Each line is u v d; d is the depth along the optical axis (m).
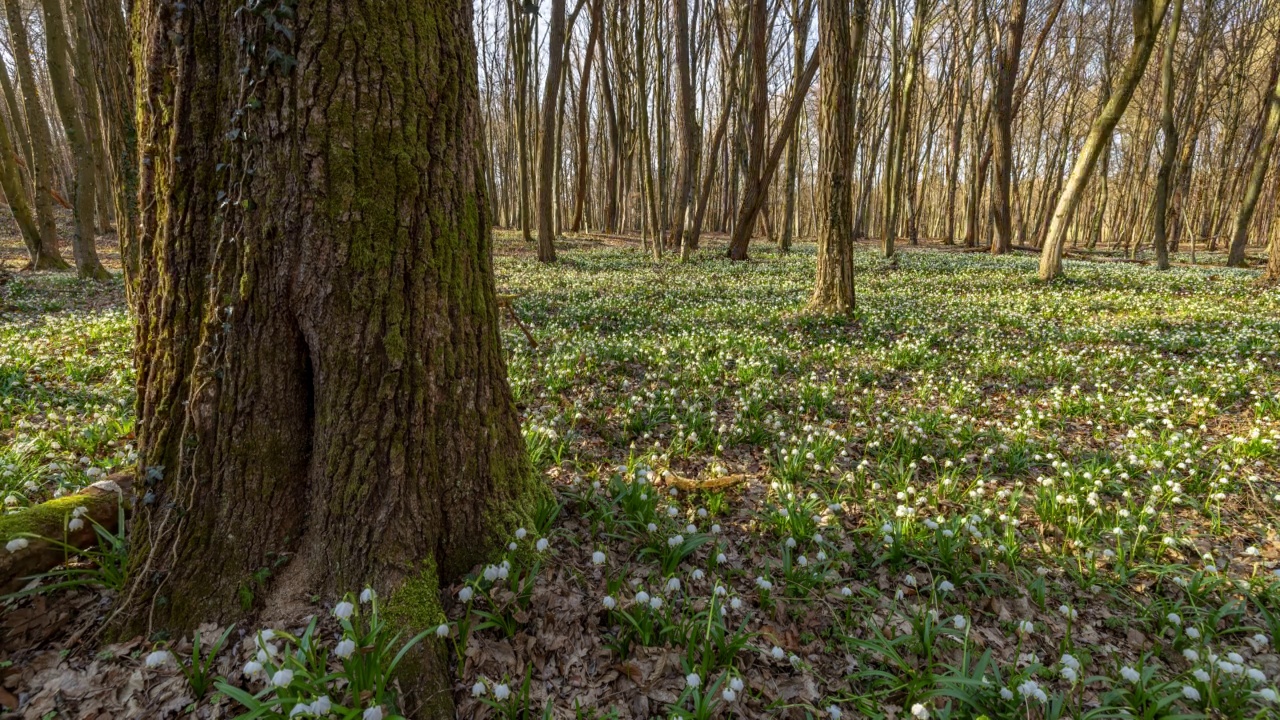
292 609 2.90
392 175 2.80
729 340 9.81
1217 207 40.78
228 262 2.75
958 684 2.91
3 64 24.34
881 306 13.48
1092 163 16.34
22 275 15.96
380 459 2.96
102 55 7.05
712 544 3.99
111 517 3.31
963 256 27.80
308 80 2.61
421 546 3.09
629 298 14.36
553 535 3.77
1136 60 14.88
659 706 2.79
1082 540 4.27
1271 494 5.05
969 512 4.55
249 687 2.56
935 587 3.80
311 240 2.73
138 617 2.83
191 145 2.69
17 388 6.39
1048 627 3.54
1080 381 8.37
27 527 2.93
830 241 11.71
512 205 49.88
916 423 6.24
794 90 24.02
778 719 2.80
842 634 3.29
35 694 2.51
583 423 6.28
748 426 6.22
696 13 29.31
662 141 26.25
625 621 3.19
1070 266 22.39
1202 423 6.53
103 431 5.07
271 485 2.94
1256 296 14.32
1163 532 4.46
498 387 3.56
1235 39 31.56
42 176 17.00
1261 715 2.81
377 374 2.91
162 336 2.90
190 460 2.90
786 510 4.32
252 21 2.55
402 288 2.92
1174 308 13.21
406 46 2.79
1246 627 3.39
